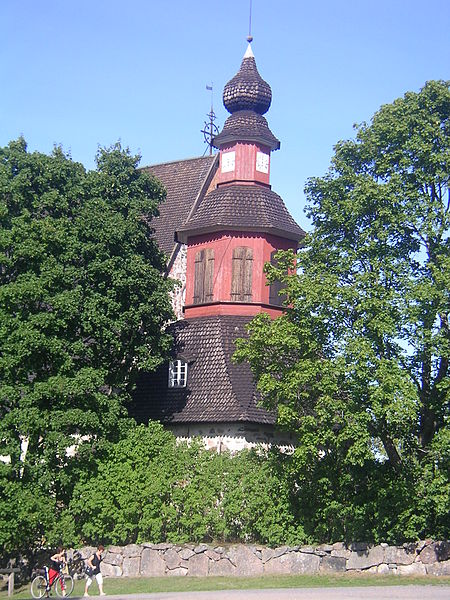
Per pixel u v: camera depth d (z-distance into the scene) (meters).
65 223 39.34
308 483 35.94
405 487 34.00
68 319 38.22
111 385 41.66
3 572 33.41
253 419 40.72
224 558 34.22
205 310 47.50
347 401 33.88
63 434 36.66
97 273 39.59
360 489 35.84
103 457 37.62
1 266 39.38
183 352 44.84
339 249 36.31
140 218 43.66
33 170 40.31
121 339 41.31
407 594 28.44
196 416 42.00
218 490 36.44
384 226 35.84
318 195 37.84
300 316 35.47
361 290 34.56
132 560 35.00
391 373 32.66
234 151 49.41
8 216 39.41
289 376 34.34
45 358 38.09
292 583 31.62
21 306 37.72
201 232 48.38
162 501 36.69
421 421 36.19
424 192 36.91
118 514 36.38
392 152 36.81
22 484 35.94
